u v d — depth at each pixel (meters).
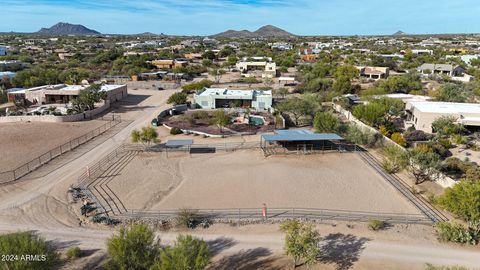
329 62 150.88
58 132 55.28
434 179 37.75
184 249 19.75
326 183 37.62
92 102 69.19
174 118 65.75
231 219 29.55
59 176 38.50
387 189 36.12
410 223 29.14
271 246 25.55
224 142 51.78
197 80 119.12
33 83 95.62
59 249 24.88
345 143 51.34
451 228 26.81
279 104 70.56
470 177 35.94
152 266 18.89
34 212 30.41
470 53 180.00
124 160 44.31
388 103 63.50
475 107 58.62
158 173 40.34
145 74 122.19
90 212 30.62
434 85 92.44
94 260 23.55
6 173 38.69
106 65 148.00
